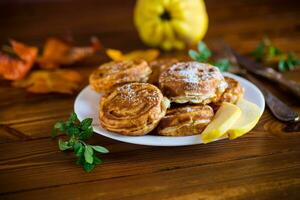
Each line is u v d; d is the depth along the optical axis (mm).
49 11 1141
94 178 585
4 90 792
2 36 994
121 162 606
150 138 604
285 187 561
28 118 709
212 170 589
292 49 887
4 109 736
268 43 918
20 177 592
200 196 556
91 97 694
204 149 621
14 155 631
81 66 863
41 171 601
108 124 615
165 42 908
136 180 580
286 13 1065
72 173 594
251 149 618
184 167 595
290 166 589
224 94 646
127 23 1058
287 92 742
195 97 632
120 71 697
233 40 944
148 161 606
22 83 805
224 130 594
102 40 971
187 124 605
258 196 552
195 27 896
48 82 797
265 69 794
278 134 643
